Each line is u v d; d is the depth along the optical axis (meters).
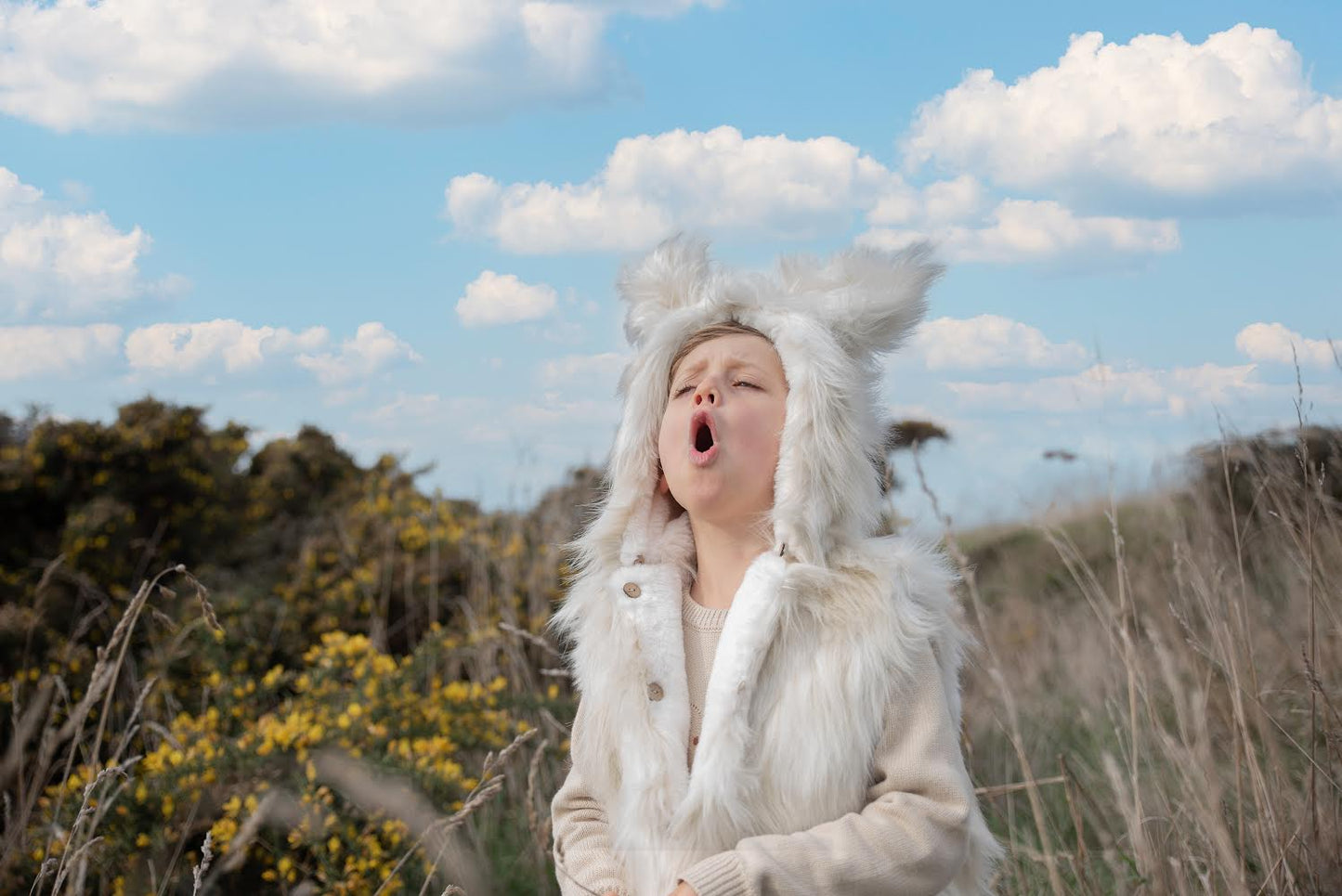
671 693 1.77
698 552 1.88
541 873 3.27
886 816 1.56
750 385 1.80
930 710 1.64
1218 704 2.69
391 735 3.97
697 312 1.85
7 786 3.45
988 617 3.84
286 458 9.34
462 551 6.09
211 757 3.55
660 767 1.70
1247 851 2.36
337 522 6.85
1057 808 3.16
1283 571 3.21
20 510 6.68
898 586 1.69
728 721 1.63
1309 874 2.12
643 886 1.68
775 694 1.65
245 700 4.48
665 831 1.66
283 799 3.34
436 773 3.65
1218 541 3.03
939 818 1.57
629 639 1.80
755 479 1.76
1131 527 4.31
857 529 1.76
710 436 1.78
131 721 2.98
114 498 6.83
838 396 1.75
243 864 3.34
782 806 1.61
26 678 4.52
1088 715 3.59
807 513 1.69
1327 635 2.82
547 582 5.67
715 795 1.59
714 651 1.78
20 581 5.94
